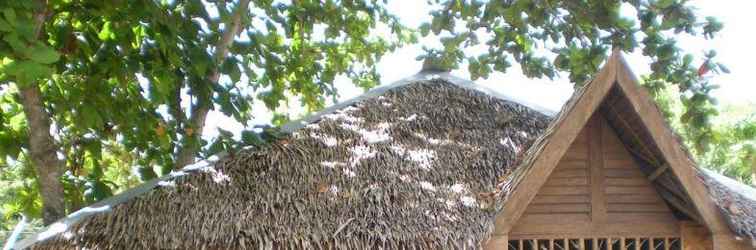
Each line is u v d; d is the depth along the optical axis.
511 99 9.03
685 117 7.55
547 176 5.68
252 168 6.82
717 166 16.56
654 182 6.29
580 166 6.29
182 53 7.77
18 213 10.41
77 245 5.76
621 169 6.35
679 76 7.52
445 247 5.71
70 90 8.05
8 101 9.09
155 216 6.02
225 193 6.35
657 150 5.84
